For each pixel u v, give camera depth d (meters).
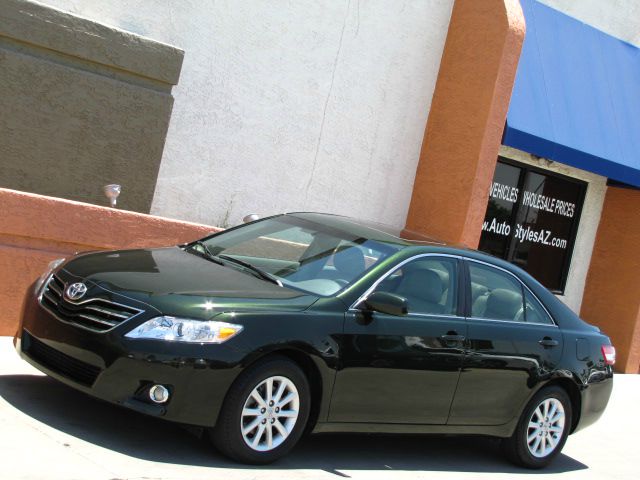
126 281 5.46
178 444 5.52
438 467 6.64
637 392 11.80
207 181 9.30
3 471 4.37
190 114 9.05
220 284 5.66
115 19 8.41
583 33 12.60
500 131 10.66
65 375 5.35
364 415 5.86
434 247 6.59
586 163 11.84
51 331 5.42
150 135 8.55
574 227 13.65
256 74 9.47
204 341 5.11
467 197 10.55
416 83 10.95
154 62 8.45
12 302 7.42
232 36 9.22
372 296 5.80
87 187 8.28
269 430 5.39
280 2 9.52
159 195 9.00
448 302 6.43
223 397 5.16
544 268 13.39
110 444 5.22
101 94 8.20
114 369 5.08
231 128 9.38
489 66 10.55
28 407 5.58
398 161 10.95
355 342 5.69
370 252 6.30
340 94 10.23
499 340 6.60
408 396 6.05
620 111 12.67
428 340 6.10
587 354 7.34
